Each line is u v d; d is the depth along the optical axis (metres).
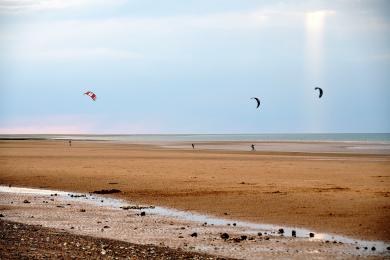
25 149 125.69
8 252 21.20
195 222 30.88
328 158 85.69
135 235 27.06
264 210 34.44
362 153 103.62
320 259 22.48
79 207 36.41
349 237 26.81
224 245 24.88
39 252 21.61
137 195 42.00
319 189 44.03
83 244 23.84
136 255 22.02
